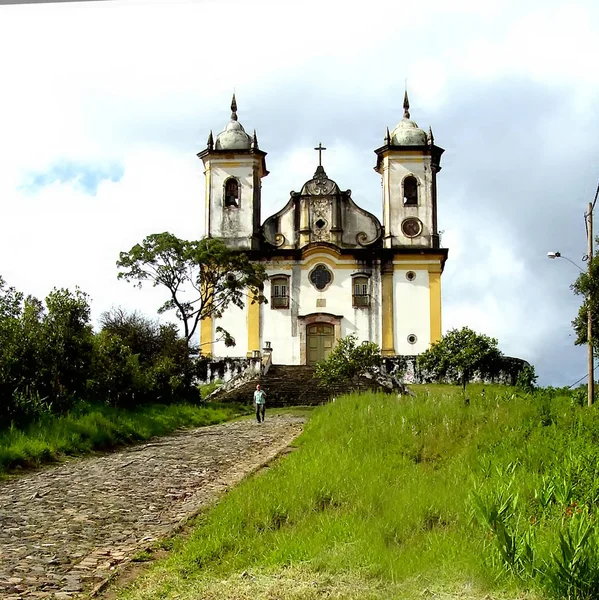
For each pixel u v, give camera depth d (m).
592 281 23.73
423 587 6.64
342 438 14.91
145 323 31.34
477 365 33.22
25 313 18.81
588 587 6.23
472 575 6.75
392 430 14.74
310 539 8.03
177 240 33.50
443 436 14.02
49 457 14.70
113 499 11.12
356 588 6.71
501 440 12.88
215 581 7.18
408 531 8.37
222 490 11.95
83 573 7.73
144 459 15.00
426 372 38.62
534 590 6.37
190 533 9.32
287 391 33.84
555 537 7.06
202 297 35.97
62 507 10.47
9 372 16.67
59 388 18.84
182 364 29.72
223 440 18.39
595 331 24.12
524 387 26.67
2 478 12.65
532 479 9.89
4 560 7.93
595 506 8.36
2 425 15.62
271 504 9.54
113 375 22.31
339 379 33.97
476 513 8.02
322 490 10.08
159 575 7.56
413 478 10.80
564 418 14.32
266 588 6.78
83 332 20.25
